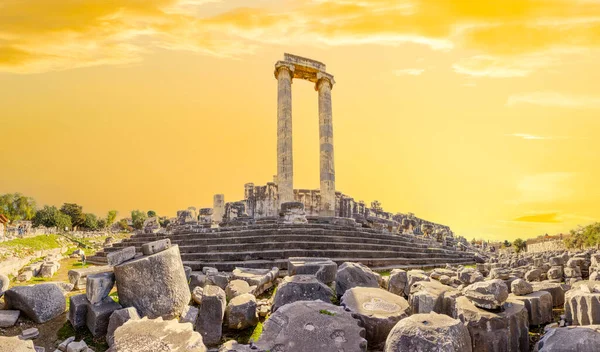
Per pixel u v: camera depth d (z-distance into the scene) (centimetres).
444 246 2744
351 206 3409
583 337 404
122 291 673
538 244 5641
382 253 1673
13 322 661
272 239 1622
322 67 3152
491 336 489
